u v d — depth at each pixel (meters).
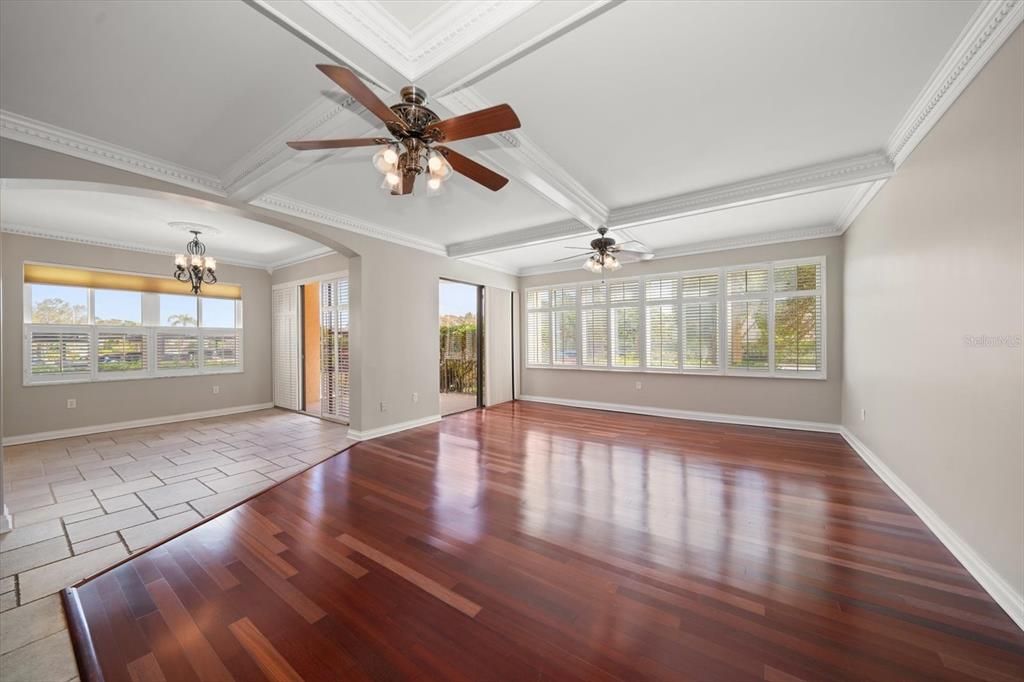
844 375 4.84
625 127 2.67
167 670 1.54
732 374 5.67
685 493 3.20
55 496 3.22
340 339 5.92
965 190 2.12
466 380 8.88
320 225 4.38
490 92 2.27
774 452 4.27
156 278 5.87
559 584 2.06
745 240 5.45
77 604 1.93
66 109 2.39
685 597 1.95
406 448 4.54
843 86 2.26
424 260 5.74
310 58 1.98
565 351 7.36
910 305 2.86
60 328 5.05
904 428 3.00
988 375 1.96
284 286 6.90
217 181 3.38
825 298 5.02
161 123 2.55
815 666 1.54
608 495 3.18
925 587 2.00
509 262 7.01
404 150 2.27
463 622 1.80
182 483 3.51
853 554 2.30
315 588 2.04
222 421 6.02
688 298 6.03
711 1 1.66
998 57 1.83
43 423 4.93
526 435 5.11
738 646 1.64
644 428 5.45
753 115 2.54
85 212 4.28
